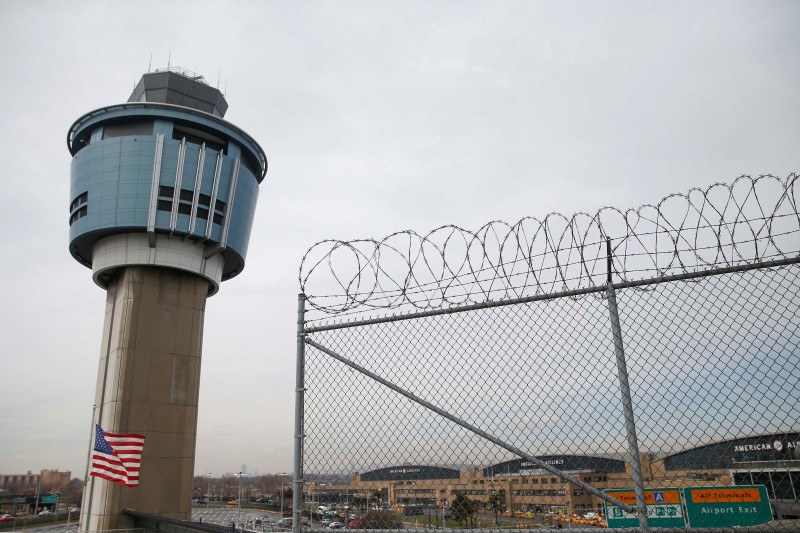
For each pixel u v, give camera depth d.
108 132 52.84
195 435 48.50
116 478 29.34
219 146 56.34
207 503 114.56
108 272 51.34
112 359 47.41
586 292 4.72
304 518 5.23
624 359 4.43
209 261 53.03
